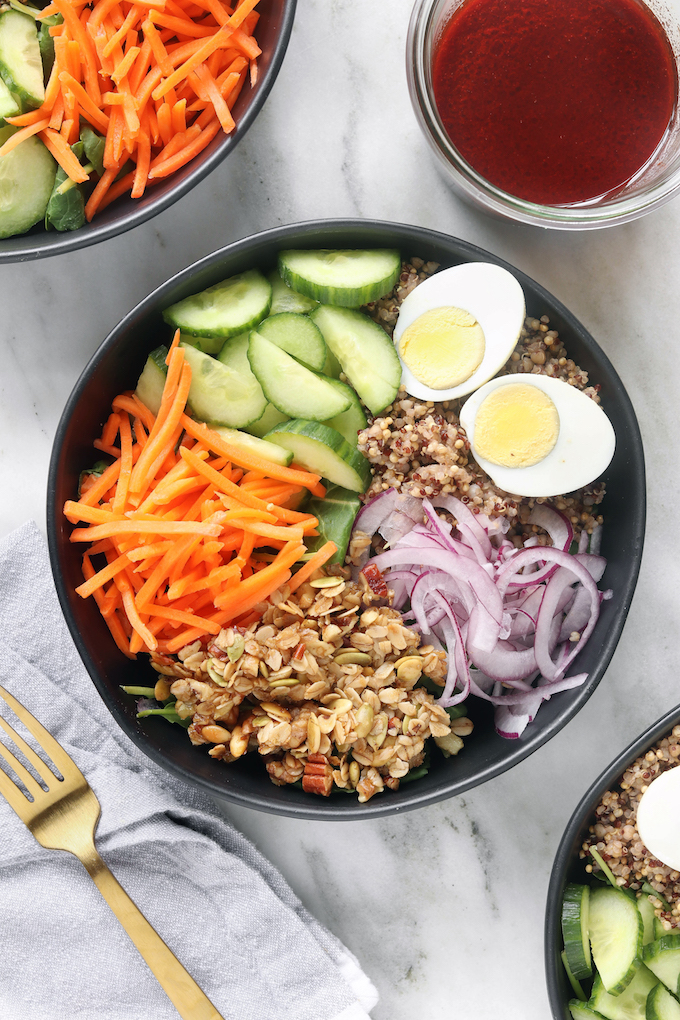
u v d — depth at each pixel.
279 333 0.50
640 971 0.51
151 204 0.49
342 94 0.54
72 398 0.49
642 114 0.51
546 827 0.54
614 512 0.51
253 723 0.50
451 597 0.51
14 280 0.55
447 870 0.55
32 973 0.53
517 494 0.51
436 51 0.50
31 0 0.50
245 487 0.50
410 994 0.54
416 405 0.51
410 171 0.54
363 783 0.50
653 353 0.55
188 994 0.51
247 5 0.49
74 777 0.52
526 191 0.52
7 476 0.55
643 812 0.50
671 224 0.54
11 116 0.49
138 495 0.49
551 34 0.50
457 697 0.51
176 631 0.50
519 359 0.51
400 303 0.52
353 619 0.50
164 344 0.52
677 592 0.55
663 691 0.54
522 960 0.54
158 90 0.49
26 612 0.54
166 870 0.53
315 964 0.53
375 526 0.51
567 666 0.51
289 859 0.54
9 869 0.53
